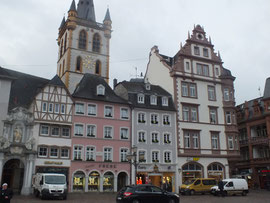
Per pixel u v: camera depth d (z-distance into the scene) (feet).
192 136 160.04
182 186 131.85
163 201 78.54
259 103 189.88
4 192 52.75
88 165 132.98
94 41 240.94
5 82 124.06
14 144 118.11
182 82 166.61
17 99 134.62
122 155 142.31
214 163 161.17
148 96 158.10
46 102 129.49
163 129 153.69
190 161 154.61
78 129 135.33
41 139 125.18
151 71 189.78
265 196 120.98
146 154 146.30
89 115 139.03
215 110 170.71
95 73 235.61
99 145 137.69
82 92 143.64
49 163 124.47
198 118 163.94
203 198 110.32
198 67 174.09
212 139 164.86
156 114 154.71
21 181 122.62
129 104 148.97
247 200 101.14
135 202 75.10
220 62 181.16
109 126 142.20
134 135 146.61
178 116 158.92
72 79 222.48
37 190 104.06
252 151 185.37
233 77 178.91
